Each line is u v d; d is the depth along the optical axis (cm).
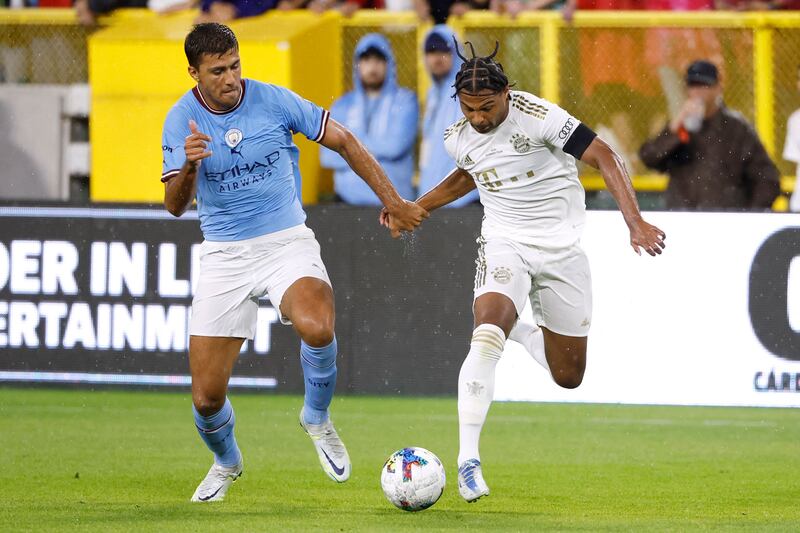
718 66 3869
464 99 1969
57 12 4050
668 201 3697
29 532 1703
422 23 3922
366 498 2094
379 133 3731
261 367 3434
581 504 2062
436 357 3381
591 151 1981
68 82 4069
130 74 3850
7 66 4075
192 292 3422
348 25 3962
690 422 3159
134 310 3447
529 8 3969
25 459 2523
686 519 1884
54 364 3484
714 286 3216
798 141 3825
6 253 3484
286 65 3747
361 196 3788
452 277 3366
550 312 2152
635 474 2423
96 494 2120
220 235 1970
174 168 1884
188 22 3978
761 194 3653
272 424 3020
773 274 3203
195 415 1978
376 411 3225
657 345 3234
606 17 3872
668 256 3225
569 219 2100
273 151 1942
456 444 2772
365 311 3403
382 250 3384
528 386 3272
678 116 3647
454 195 2183
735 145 3644
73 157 3984
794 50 3847
